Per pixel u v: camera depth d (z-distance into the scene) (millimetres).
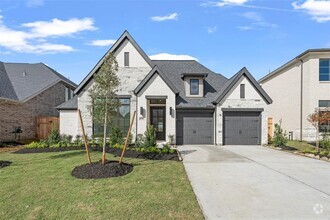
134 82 17000
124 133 16688
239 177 8148
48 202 5738
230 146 16516
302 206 5695
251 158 11750
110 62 9398
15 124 19000
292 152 13688
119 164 8867
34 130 20953
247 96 17297
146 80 16312
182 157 11891
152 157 11266
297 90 22000
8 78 21953
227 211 5375
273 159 11516
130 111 16781
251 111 17344
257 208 5559
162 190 6613
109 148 13312
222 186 7137
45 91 22656
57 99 25031
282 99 24688
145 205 5578
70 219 4914
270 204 5801
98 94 9227
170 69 20469
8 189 6613
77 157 11086
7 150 14023
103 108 9250
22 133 19672
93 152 12539
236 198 6172
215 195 6371
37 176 7887
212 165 10023
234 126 17328
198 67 20969
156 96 16500
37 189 6621
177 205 5605
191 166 9797
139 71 17047
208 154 12875
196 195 6340
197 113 17562
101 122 9461
